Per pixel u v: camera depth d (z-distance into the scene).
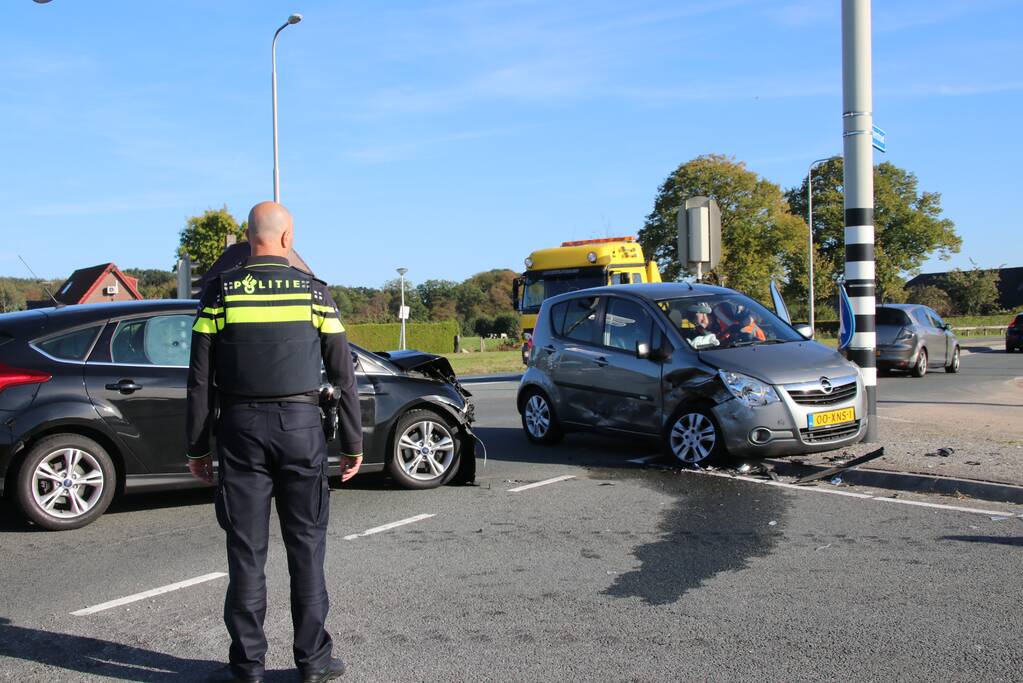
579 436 11.05
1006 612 4.53
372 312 78.00
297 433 3.64
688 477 8.09
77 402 6.54
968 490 7.10
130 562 5.71
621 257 19.38
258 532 3.68
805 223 60.72
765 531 6.18
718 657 4.02
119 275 47.25
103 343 6.80
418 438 7.88
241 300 3.63
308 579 3.72
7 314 6.89
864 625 4.38
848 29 9.04
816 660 3.96
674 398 8.62
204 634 4.43
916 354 20.48
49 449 6.46
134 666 4.04
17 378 6.42
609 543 5.96
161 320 7.06
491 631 4.39
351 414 3.88
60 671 3.98
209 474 3.84
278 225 3.82
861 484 7.64
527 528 6.39
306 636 3.72
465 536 6.21
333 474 7.61
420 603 4.82
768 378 8.08
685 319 9.01
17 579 5.36
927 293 76.00
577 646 4.18
